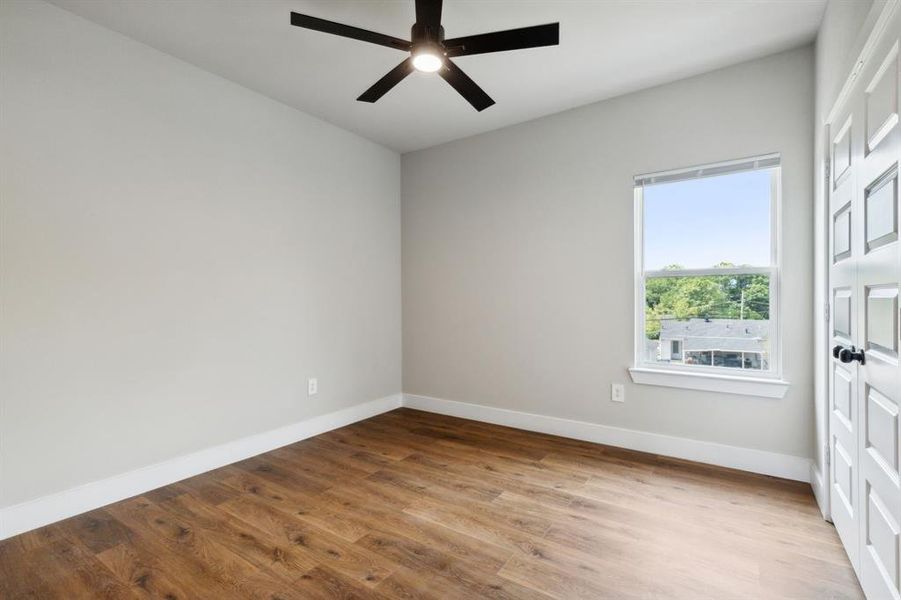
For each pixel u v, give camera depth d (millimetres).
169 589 1690
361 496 2459
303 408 3430
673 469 2785
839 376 1934
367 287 4012
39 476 2141
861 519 1628
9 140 2047
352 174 3854
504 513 2260
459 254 3986
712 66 2740
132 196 2461
